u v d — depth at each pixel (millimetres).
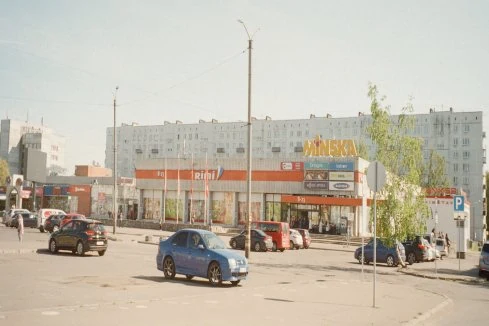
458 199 27953
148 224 58781
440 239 43719
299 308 12023
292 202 57844
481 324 11602
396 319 11234
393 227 27250
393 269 27672
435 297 15805
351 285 17812
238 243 36938
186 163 66000
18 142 142500
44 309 9984
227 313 10766
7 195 64062
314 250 41062
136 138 145000
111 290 13508
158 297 12648
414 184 27766
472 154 106750
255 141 127500
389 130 28672
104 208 78812
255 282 17719
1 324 8445
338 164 56250
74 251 24734
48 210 45531
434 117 110000
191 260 16578
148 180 68062
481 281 23391
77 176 100125
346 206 56469
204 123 135125
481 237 104438
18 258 21703
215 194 64062
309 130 121500
